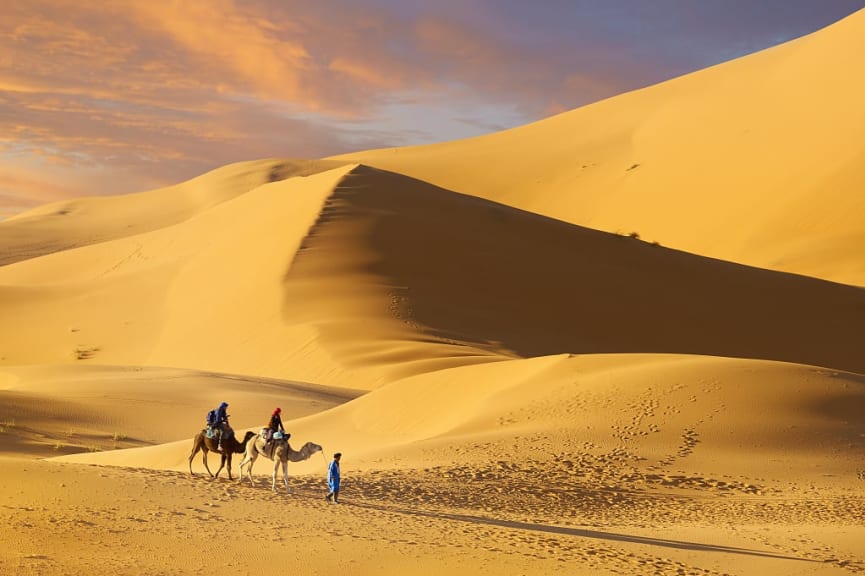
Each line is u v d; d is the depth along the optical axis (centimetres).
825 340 6769
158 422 3962
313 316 6016
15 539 1265
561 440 2653
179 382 4669
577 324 6462
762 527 1894
